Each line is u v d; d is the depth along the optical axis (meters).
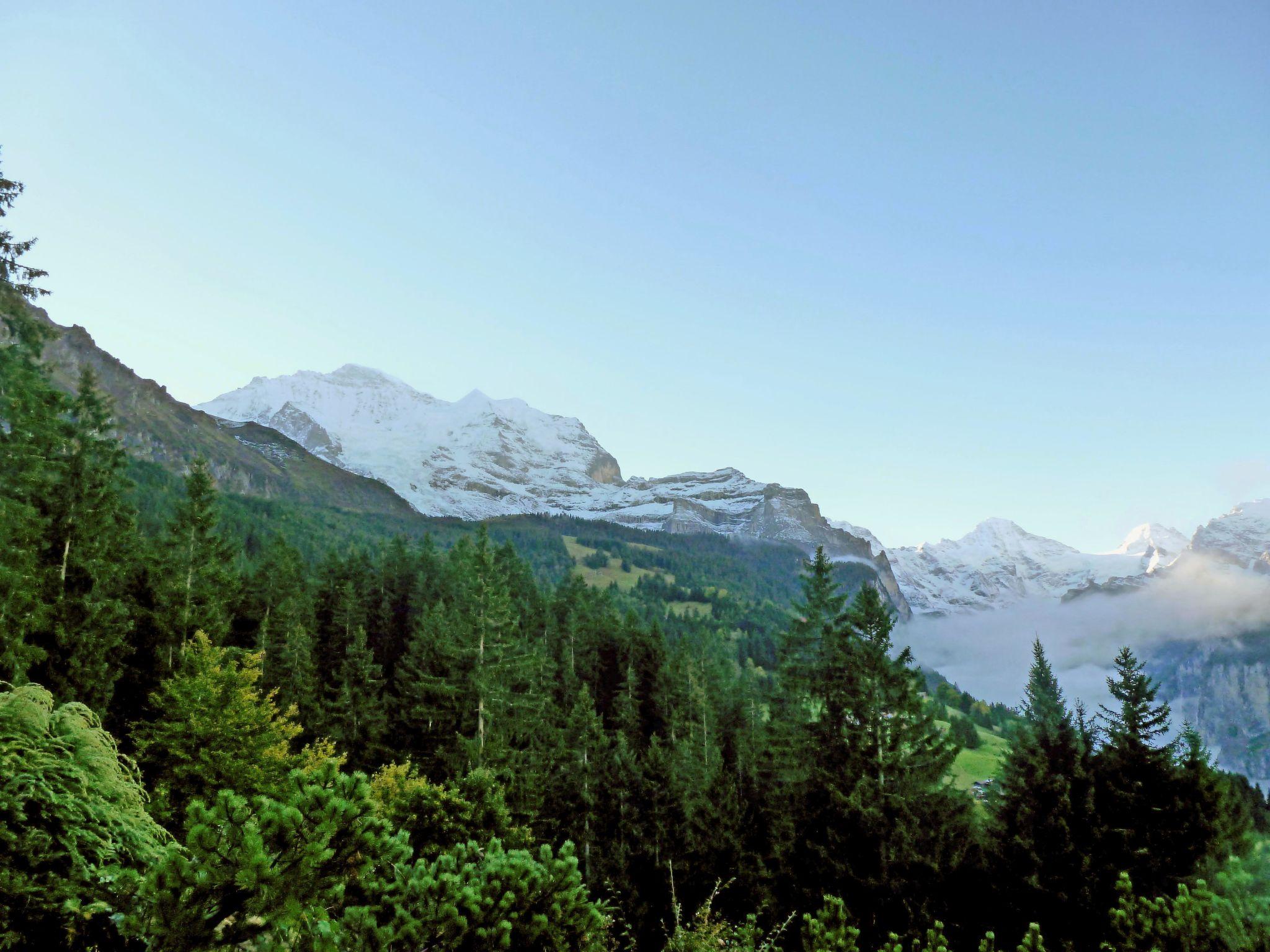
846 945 13.60
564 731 66.81
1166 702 33.72
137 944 6.63
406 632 88.88
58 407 34.62
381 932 7.06
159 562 50.47
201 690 31.45
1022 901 25.67
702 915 16.16
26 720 8.66
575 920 8.77
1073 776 29.80
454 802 17.11
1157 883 25.28
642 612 177.38
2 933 6.33
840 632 43.62
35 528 33.12
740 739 68.75
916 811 33.72
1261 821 32.38
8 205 22.16
